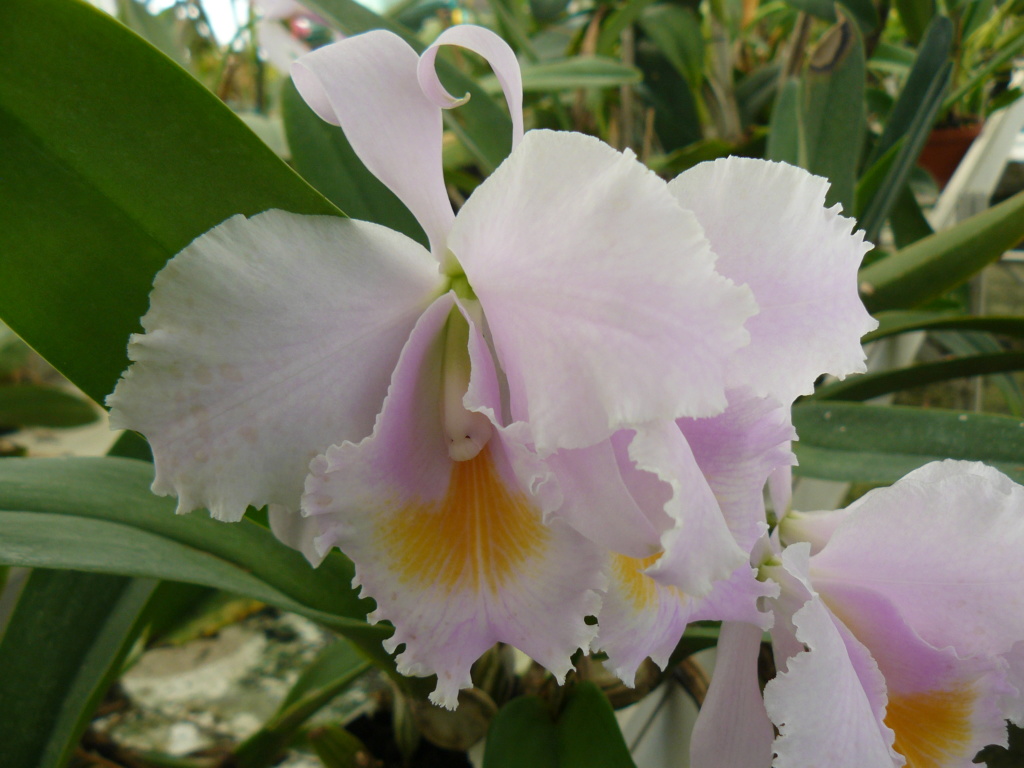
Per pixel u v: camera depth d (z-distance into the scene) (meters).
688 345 0.16
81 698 0.25
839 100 0.41
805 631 0.19
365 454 0.18
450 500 0.20
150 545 0.23
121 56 0.18
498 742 0.26
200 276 0.17
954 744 0.22
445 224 0.20
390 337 0.19
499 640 0.19
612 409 0.16
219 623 0.38
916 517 0.21
